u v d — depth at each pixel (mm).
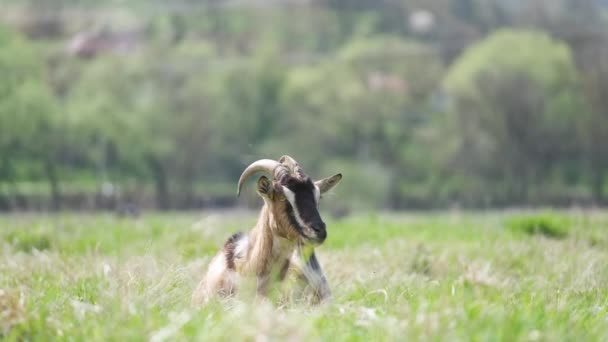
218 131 199375
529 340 16203
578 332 17469
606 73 168250
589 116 170625
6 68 170875
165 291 21234
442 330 16234
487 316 17266
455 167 184250
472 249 33781
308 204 21453
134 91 194625
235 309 19219
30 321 18016
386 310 19094
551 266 29109
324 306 19594
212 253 32219
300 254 21688
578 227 41844
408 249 33062
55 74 199125
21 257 30328
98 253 30906
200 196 167500
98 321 18047
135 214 69125
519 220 44281
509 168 177625
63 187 159250
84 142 177250
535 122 174625
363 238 41156
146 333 16766
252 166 22719
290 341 15781
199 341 16062
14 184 145000
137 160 187000
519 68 177250
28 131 166375
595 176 171750
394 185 180125
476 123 179375
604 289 24438
